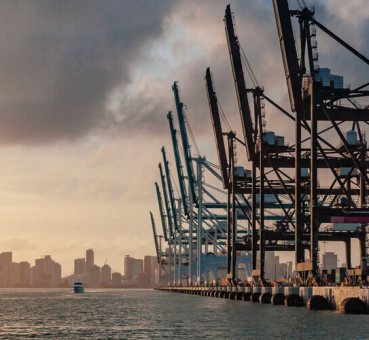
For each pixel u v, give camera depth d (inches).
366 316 2367.1
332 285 2903.5
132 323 2714.1
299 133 3356.3
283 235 4303.6
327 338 1827.0
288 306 3196.4
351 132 3860.7
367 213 3122.5
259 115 4229.8
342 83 3184.1
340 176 4205.2
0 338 2169.0
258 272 4293.8
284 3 3255.4
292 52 3272.6
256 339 1900.8
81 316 3415.4
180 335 2094.0
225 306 3836.1
